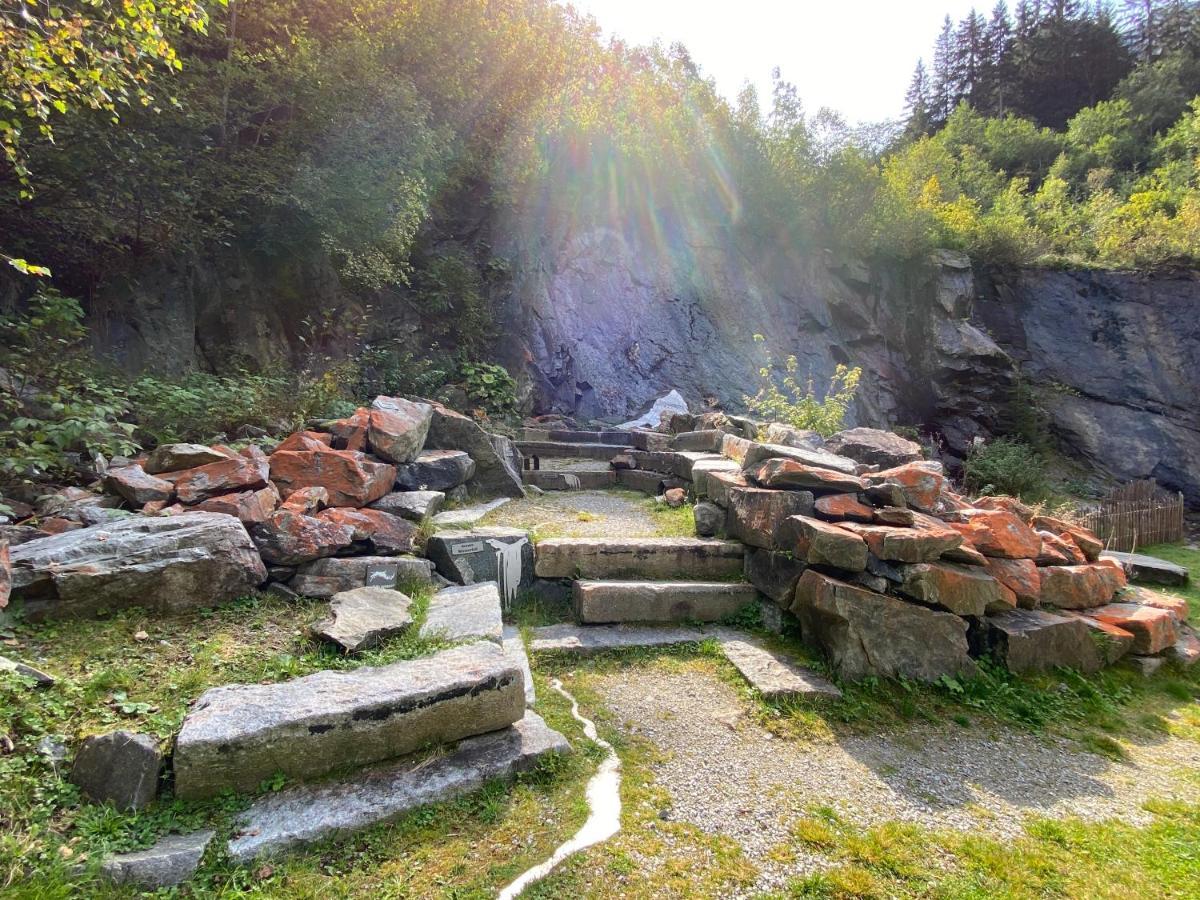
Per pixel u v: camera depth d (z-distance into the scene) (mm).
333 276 7957
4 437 3270
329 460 3697
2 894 1286
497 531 3676
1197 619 5098
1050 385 14656
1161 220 15477
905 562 3037
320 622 2576
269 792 1727
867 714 2686
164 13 3773
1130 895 1727
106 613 2453
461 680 2055
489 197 10180
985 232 15109
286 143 6750
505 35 9617
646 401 10492
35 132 4449
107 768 1626
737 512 3820
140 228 5551
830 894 1645
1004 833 1992
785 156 12305
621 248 11188
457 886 1556
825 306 12859
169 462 3410
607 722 2467
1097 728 2891
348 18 7852
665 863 1707
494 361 9641
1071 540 4359
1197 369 13891
